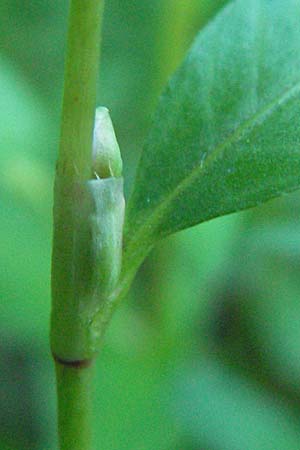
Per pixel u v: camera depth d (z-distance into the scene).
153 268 0.19
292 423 0.19
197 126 0.11
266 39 0.11
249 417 0.19
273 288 0.20
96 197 0.10
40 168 0.18
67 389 0.11
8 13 0.25
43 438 0.19
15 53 0.25
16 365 0.20
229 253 0.19
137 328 0.18
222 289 0.20
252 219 0.20
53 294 0.11
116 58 0.23
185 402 0.19
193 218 0.11
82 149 0.10
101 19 0.10
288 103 0.11
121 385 0.17
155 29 0.22
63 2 0.25
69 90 0.10
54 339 0.11
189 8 0.19
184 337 0.18
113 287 0.11
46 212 0.17
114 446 0.17
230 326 0.21
